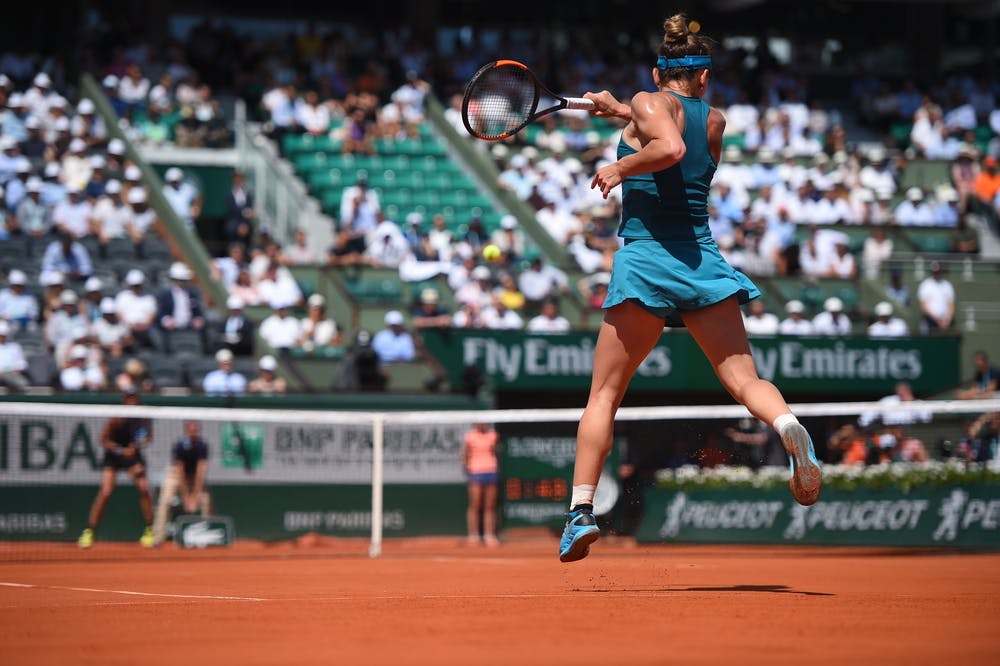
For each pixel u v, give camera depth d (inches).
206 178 1544.0
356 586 476.4
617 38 2003.0
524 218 1478.8
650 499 1047.6
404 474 1081.4
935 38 2053.4
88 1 1775.3
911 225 1563.7
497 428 1099.9
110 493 1007.0
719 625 266.7
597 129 1710.1
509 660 213.6
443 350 1197.1
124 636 258.8
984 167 1718.8
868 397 1311.5
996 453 1010.7
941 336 1294.3
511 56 1809.8
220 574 609.9
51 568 709.9
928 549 941.8
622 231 365.1
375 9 1939.0
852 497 981.8
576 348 1216.8
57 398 1005.2
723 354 355.9
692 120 362.0
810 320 1371.8
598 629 259.8
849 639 241.9
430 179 1540.4
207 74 1691.7
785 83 1870.1
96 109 1486.2
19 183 1279.5
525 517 1099.9
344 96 1692.9
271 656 223.1
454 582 505.0
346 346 1225.4
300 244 1354.6
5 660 223.1
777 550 967.6
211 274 1273.4
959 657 215.5
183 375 1136.8
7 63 1547.7
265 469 1049.5
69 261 1209.4
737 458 1072.2
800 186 1563.7
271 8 1902.1
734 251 1439.5
